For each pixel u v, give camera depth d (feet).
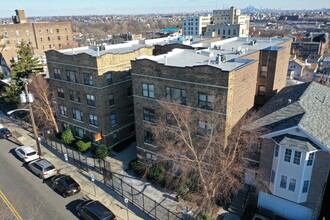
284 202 86.79
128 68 130.93
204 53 120.88
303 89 104.63
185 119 87.81
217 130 89.51
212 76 84.94
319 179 77.82
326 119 84.38
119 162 119.03
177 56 118.42
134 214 87.25
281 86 138.21
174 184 99.50
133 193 97.50
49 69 139.54
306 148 73.82
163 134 101.45
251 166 93.35
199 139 94.22
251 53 115.85
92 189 100.53
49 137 143.33
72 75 128.77
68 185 95.81
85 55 117.91
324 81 233.35
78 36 642.22
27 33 355.56
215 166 86.63
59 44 389.80
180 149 91.30
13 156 126.72
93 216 81.20
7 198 95.76
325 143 73.26
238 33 491.31
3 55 233.76
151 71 98.27
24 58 165.89
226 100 84.89
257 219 81.10
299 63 281.13
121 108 132.36
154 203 92.17
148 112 105.81
